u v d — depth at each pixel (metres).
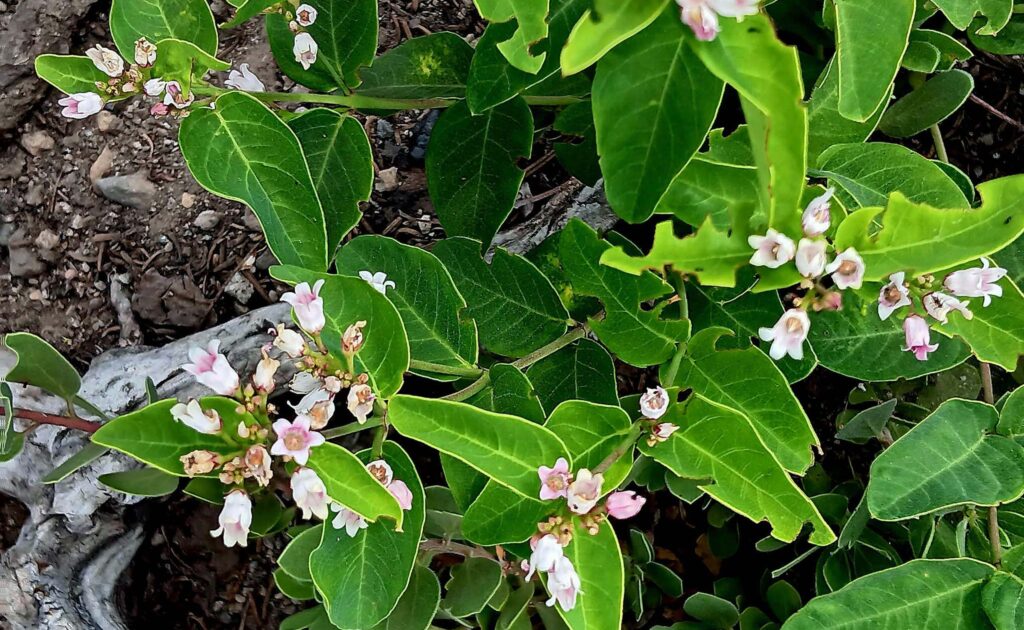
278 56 0.24
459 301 0.23
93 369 0.31
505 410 0.23
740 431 0.20
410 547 0.20
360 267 0.24
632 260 0.17
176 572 0.33
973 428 0.22
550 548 0.19
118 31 0.22
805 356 0.23
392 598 0.20
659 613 0.32
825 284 0.21
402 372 0.21
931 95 0.25
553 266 0.26
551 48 0.20
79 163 0.34
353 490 0.19
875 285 0.20
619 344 0.22
